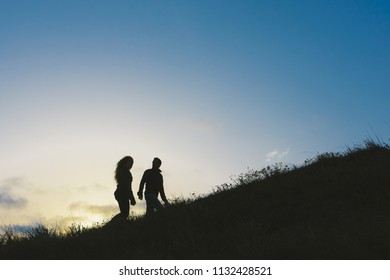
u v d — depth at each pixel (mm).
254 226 10398
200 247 9852
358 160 17969
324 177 15461
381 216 10289
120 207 15086
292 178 16078
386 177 14078
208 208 13586
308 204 12781
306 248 8672
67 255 10594
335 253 8352
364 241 8594
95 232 12375
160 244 10656
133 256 9906
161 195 15805
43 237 11844
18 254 11016
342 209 11992
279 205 13273
